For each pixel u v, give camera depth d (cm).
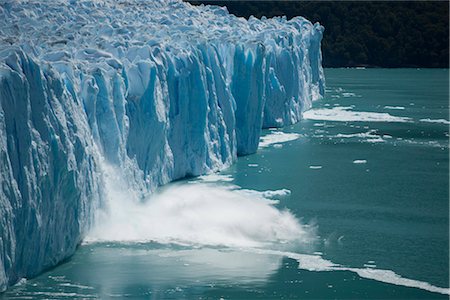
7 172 4128
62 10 8581
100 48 6588
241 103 8312
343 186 7119
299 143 9338
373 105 13488
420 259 5141
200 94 7119
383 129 10675
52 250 4681
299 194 6762
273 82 10206
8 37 5653
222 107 7750
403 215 6172
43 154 4412
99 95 5581
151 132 6312
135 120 6144
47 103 4500
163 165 6731
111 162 5647
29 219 4334
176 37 7475
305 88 12412
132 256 5003
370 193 6869
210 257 5066
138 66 6238
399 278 4803
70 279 4559
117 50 6588
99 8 9338
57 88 4669
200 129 7188
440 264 5047
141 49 6556
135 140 6159
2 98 4162
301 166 7962
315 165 8019
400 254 5228
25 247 4378
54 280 4525
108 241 5234
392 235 5644
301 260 5072
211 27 9256
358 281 4728
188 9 10425
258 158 8325
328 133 10162
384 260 5109
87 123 5150
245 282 4669
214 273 4784
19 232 4278
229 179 7206
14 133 4231
